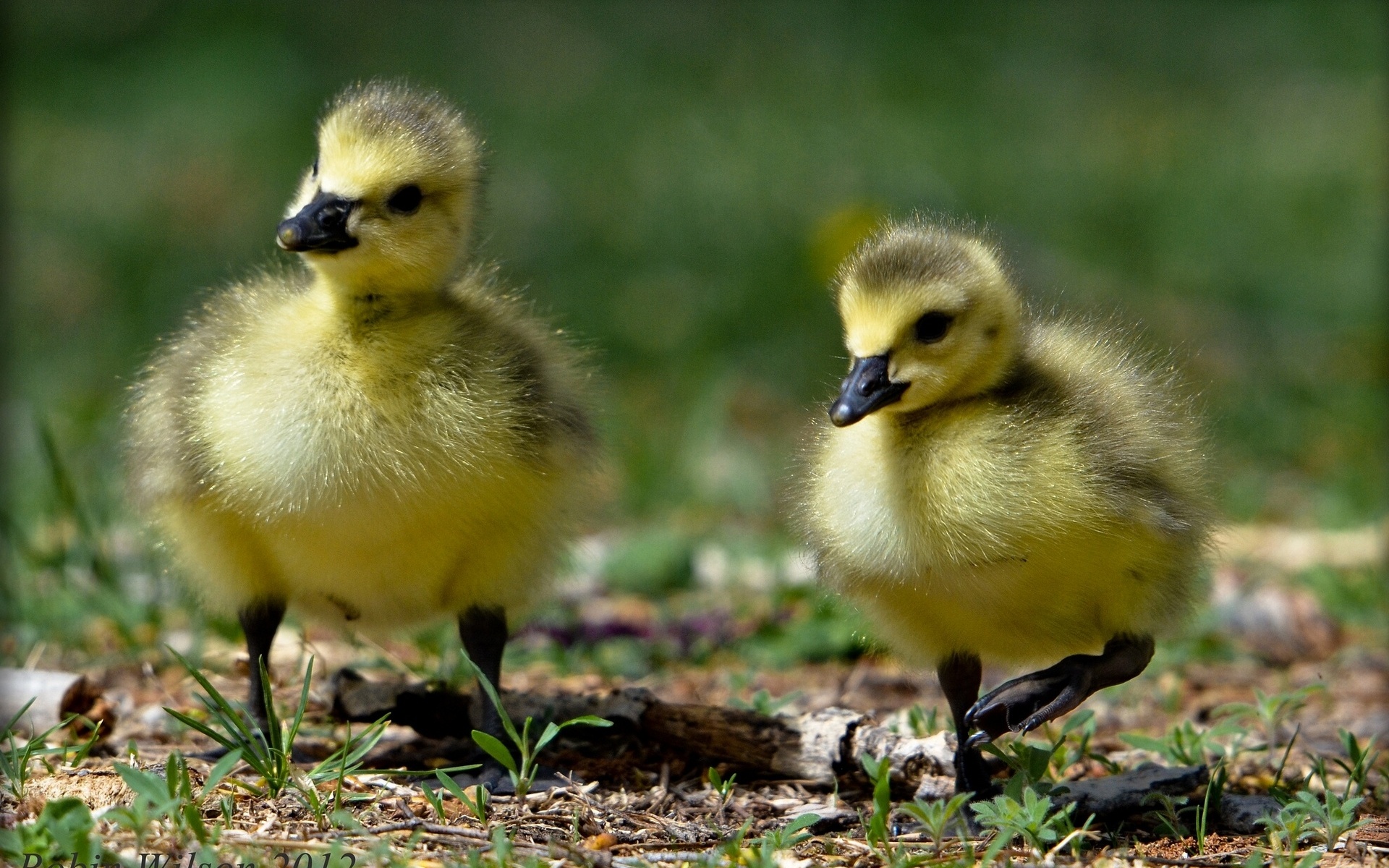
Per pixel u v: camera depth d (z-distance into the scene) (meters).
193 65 37.56
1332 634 15.05
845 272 10.52
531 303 11.81
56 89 37.44
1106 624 9.72
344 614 10.68
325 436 9.73
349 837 8.55
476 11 40.72
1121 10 41.28
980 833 9.33
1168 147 34.72
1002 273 10.24
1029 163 32.94
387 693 10.85
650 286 27.69
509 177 31.53
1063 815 8.75
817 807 9.79
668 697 12.78
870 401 9.62
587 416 10.91
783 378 24.97
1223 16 41.69
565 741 10.74
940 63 37.84
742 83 36.50
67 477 14.76
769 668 13.99
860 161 31.84
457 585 10.34
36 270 28.25
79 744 10.39
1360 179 32.53
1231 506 19.23
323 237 10.14
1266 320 27.25
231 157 33.88
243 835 8.44
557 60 38.47
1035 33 40.03
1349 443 22.86
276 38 38.62
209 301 11.38
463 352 10.15
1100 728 12.14
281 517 9.79
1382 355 26.00
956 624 9.91
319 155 10.90
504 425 9.96
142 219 30.91
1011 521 9.32
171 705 11.59
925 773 10.18
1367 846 8.95
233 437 9.86
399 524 9.84
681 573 16.62
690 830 9.23
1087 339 10.85
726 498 20.48
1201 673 13.90
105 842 8.20
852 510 9.80
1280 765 10.67
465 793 9.31
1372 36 40.62
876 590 9.91
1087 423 9.63
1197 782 9.96
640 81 36.75
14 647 13.33
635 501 20.03
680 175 31.45
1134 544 9.38
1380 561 17.45
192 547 10.48
